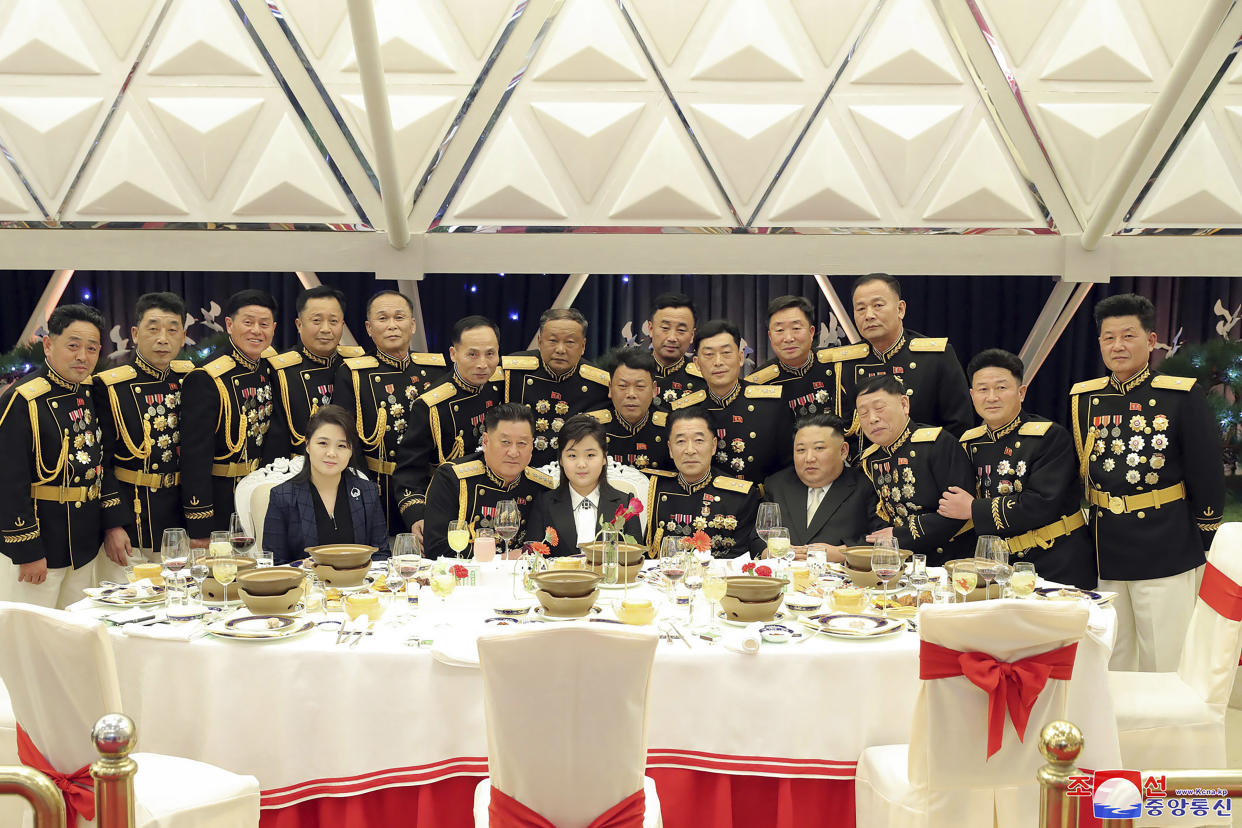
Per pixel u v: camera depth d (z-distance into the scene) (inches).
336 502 156.9
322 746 108.7
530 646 83.7
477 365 183.3
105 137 199.6
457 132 199.3
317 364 192.7
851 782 111.0
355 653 108.3
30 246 205.0
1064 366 250.8
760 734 109.0
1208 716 122.9
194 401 178.1
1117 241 202.7
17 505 162.4
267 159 200.2
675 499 170.2
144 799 95.0
